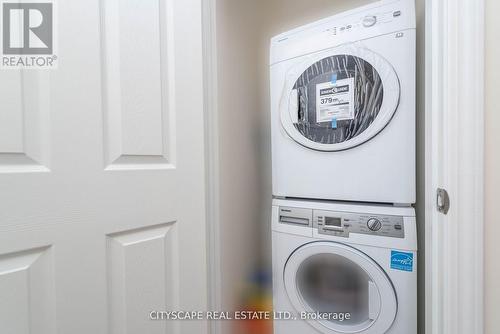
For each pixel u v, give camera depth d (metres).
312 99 1.07
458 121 0.59
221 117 1.23
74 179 0.64
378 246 0.94
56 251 0.61
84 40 0.65
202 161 0.95
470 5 0.58
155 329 0.80
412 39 0.88
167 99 0.84
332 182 1.03
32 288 0.58
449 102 0.61
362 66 0.96
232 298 1.27
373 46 0.94
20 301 0.57
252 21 1.41
